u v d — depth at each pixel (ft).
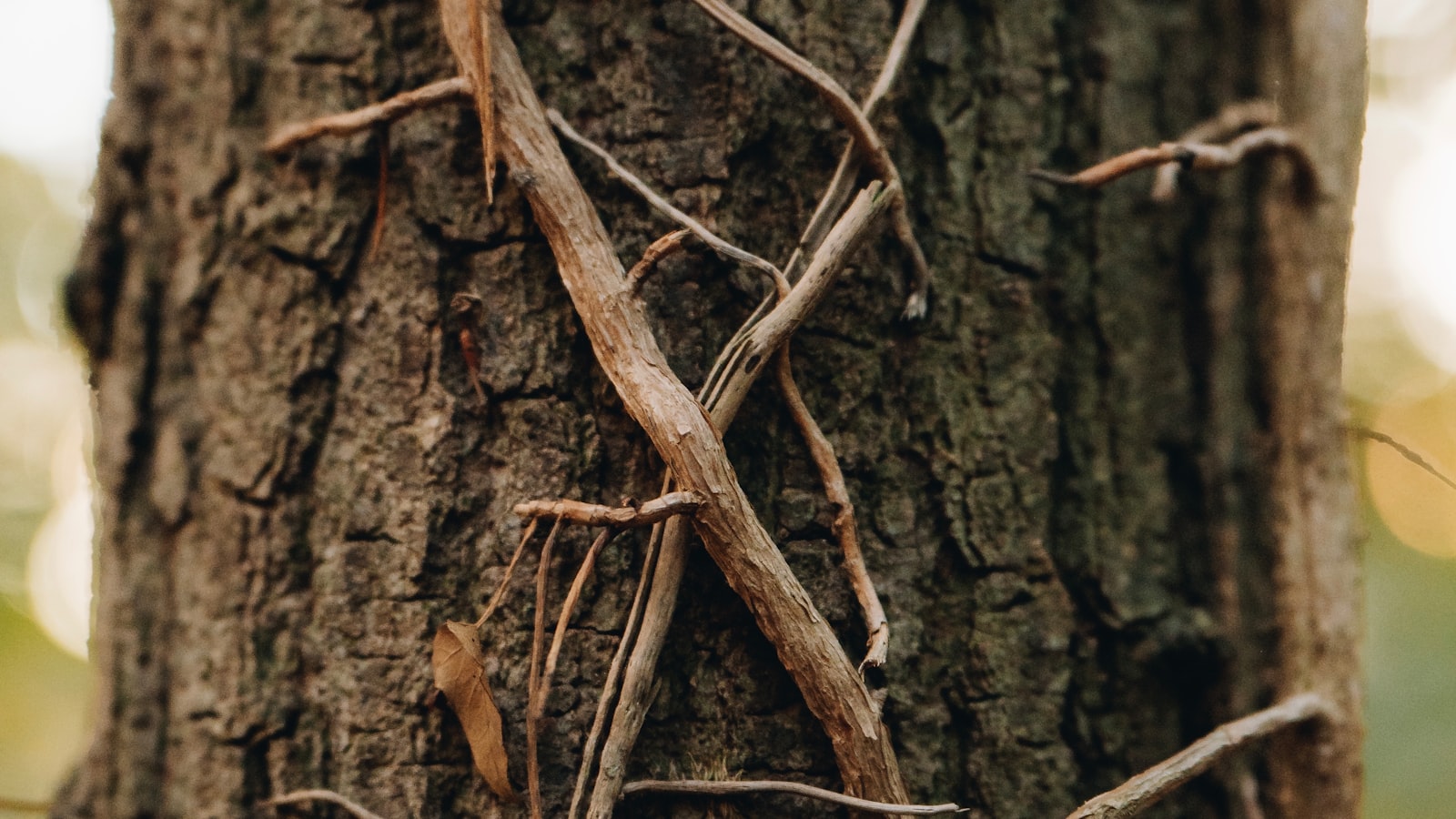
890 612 2.88
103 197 2.95
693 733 2.82
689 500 2.73
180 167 2.93
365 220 2.89
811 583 2.84
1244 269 3.10
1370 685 6.34
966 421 2.94
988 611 2.93
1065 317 3.01
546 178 2.81
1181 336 3.07
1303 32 3.04
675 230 2.85
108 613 2.93
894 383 2.91
